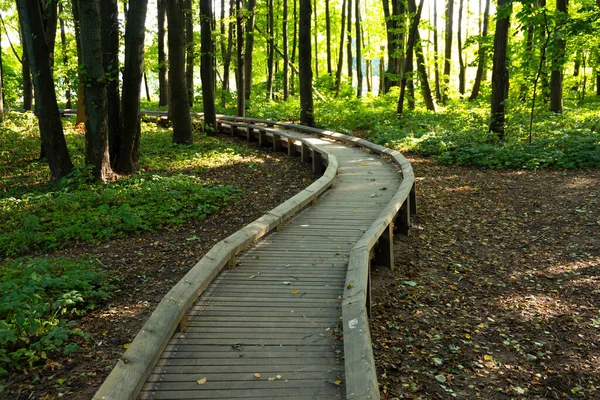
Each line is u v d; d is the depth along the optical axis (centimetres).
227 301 489
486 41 1747
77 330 457
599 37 1695
